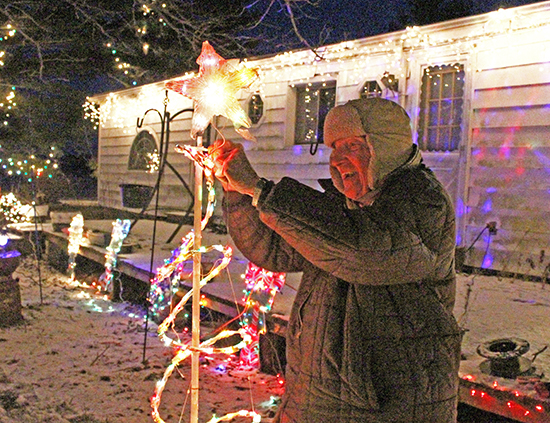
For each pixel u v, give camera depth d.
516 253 6.83
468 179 7.34
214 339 2.36
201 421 3.48
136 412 3.63
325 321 1.60
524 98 6.80
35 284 7.89
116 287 7.01
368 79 8.73
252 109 10.82
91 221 10.46
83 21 13.07
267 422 3.46
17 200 12.85
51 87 17.25
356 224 1.43
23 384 4.07
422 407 1.51
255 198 1.55
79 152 21.06
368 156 1.65
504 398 2.86
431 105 7.92
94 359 4.66
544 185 6.62
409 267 1.46
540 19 6.60
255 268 4.39
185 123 12.82
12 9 12.08
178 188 13.01
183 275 5.62
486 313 4.66
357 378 1.51
